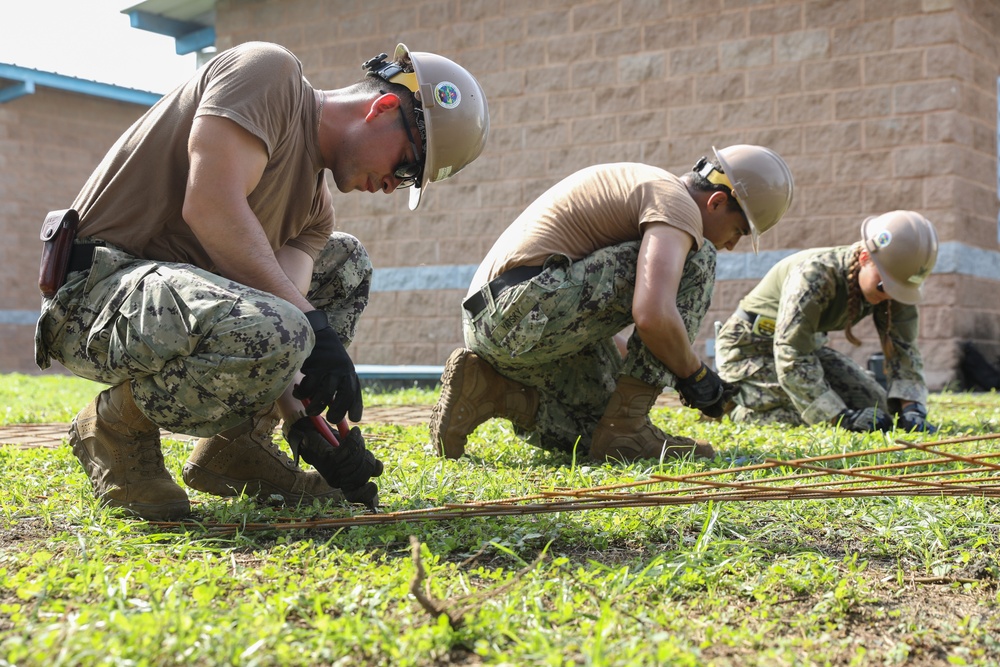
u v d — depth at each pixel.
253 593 1.79
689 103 9.05
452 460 3.50
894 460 3.30
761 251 8.77
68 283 2.34
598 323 3.41
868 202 8.45
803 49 8.63
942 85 8.20
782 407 4.77
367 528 2.31
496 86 9.78
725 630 1.68
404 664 1.47
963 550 2.18
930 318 8.26
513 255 3.43
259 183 2.46
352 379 2.28
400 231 10.23
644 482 2.25
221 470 2.72
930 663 1.61
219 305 2.16
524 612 1.68
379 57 2.62
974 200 8.46
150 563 1.94
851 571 2.04
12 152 15.64
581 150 9.45
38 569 1.93
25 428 4.83
